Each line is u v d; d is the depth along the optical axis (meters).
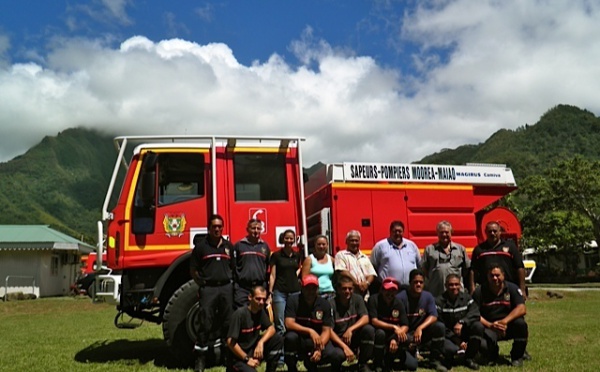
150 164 7.75
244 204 7.91
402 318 6.73
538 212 42.50
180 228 7.76
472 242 9.07
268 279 7.24
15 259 29.67
